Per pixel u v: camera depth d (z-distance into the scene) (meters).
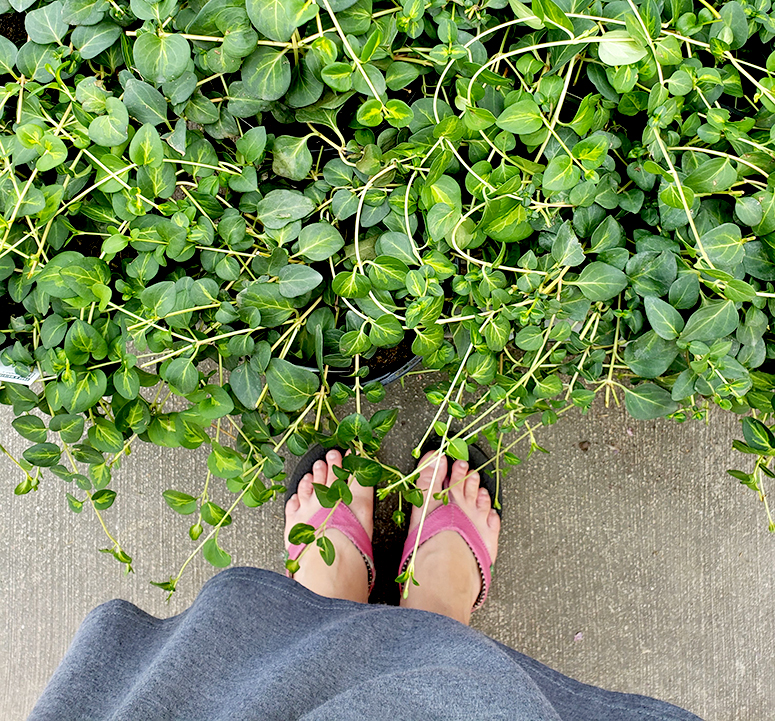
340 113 0.82
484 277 0.71
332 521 1.38
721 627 1.45
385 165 0.72
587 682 1.45
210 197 0.74
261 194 0.81
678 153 0.74
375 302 0.72
